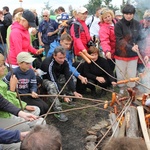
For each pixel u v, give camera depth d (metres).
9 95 3.56
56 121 4.43
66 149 3.71
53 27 7.71
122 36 5.10
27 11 4.43
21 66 3.97
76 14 5.48
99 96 5.36
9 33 4.58
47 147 1.54
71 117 4.53
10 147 2.83
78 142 3.85
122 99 3.46
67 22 5.42
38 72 4.55
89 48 5.21
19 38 4.32
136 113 3.09
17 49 4.27
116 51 5.23
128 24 5.10
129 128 2.96
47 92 4.57
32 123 3.39
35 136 1.59
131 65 5.25
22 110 3.46
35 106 3.85
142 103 3.29
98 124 4.13
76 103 5.05
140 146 1.33
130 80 3.66
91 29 7.14
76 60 6.01
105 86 5.33
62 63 4.54
